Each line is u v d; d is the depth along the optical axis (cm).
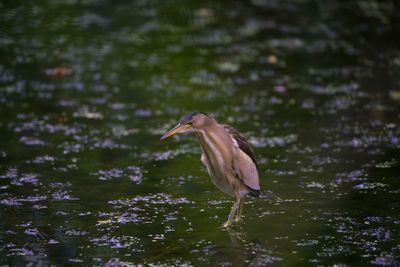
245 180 862
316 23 1908
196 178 1010
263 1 2109
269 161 1071
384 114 1281
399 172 1012
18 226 831
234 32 1823
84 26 1820
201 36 1784
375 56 1644
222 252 768
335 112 1300
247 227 840
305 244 787
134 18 1908
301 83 1470
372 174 1008
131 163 1060
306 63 1602
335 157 1082
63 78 1466
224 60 1617
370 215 870
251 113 1297
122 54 1634
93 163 1054
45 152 1090
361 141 1149
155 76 1503
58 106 1308
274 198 933
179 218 868
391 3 2083
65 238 802
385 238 800
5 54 1591
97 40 1723
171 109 1314
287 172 1025
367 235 810
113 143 1142
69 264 732
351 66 1575
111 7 1994
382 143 1138
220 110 1310
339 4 2081
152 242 793
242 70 1554
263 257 754
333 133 1191
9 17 1859
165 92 1410
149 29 1822
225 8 2025
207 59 1620
